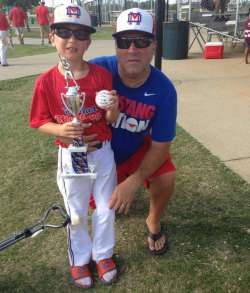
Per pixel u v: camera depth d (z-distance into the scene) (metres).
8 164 4.10
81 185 2.36
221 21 12.20
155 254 2.69
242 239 2.80
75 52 2.20
